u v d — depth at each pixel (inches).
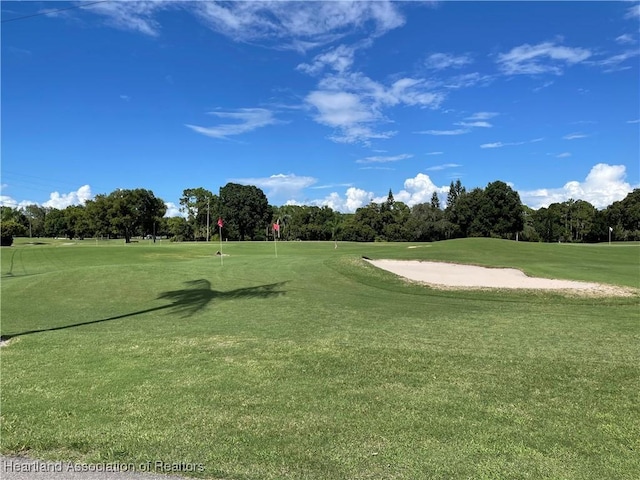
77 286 738.8
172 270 893.8
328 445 159.8
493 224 3823.8
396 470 142.3
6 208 5152.6
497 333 351.3
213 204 4667.8
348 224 4247.0
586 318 427.5
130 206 3752.5
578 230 4131.4
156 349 302.8
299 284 747.4
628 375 235.9
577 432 169.5
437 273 892.0
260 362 266.1
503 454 152.6
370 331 360.2
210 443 161.9
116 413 191.5
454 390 215.5
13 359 284.8
